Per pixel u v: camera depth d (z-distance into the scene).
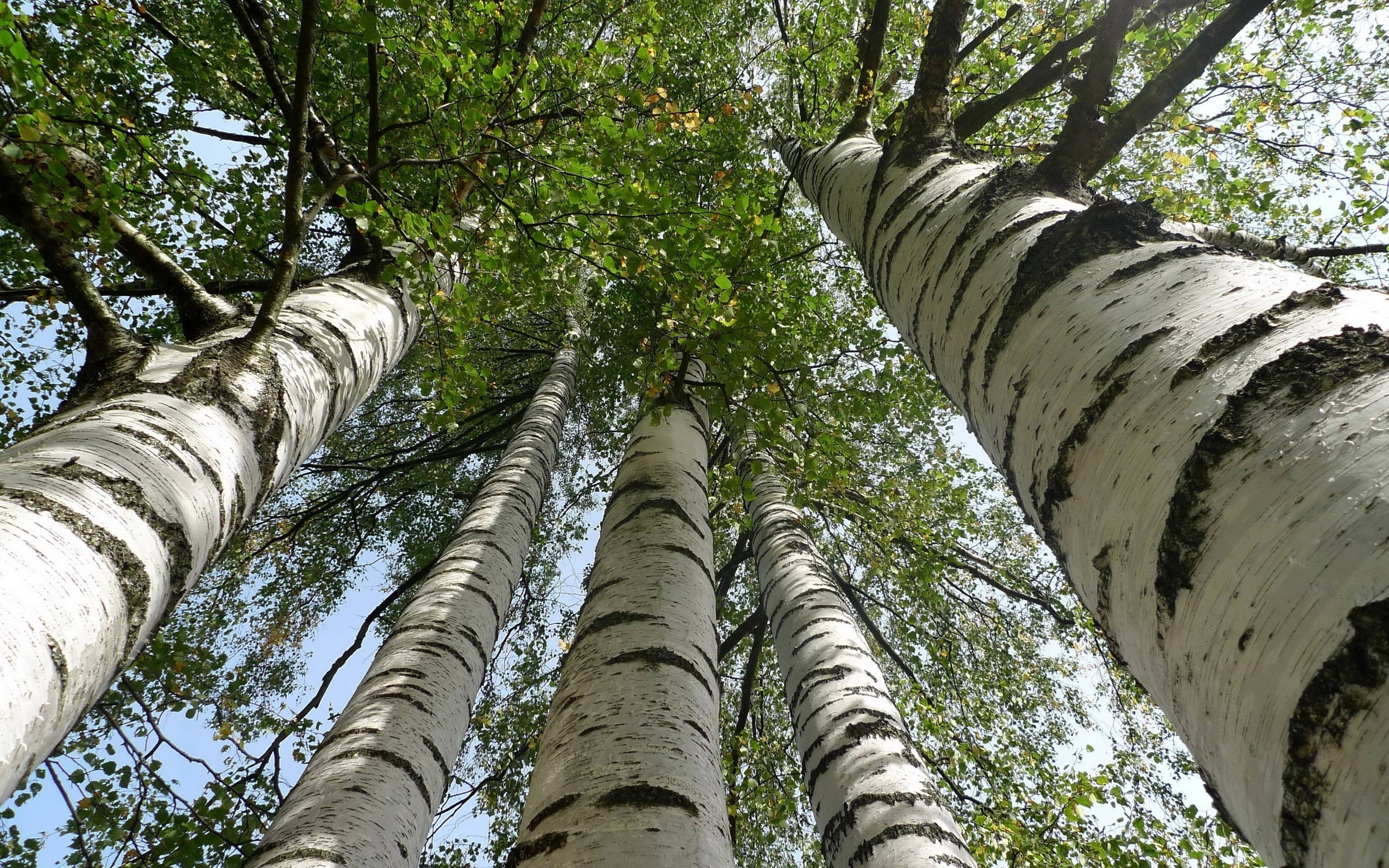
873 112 5.13
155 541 1.33
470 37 2.61
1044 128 6.18
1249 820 0.80
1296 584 0.71
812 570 4.10
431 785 2.65
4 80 1.71
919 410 7.07
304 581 7.68
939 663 7.16
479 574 3.78
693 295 2.73
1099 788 4.69
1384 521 0.68
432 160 2.60
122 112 2.34
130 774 3.92
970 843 4.80
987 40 6.05
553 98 3.23
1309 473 0.77
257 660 7.15
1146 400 0.99
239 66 4.00
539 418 6.11
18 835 3.78
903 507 6.13
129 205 3.20
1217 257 1.14
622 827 1.49
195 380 1.72
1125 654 1.06
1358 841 0.62
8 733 0.95
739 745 5.80
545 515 8.52
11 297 2.90
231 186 4.54
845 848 2.56
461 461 8.70
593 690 1.96
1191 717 0.87
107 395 1.64
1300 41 4.71
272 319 1.96
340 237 6.43
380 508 7.79
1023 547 7.88
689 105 6.35
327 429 2.33
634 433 3.57
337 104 4.25
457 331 2.90
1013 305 1.37
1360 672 0.64
